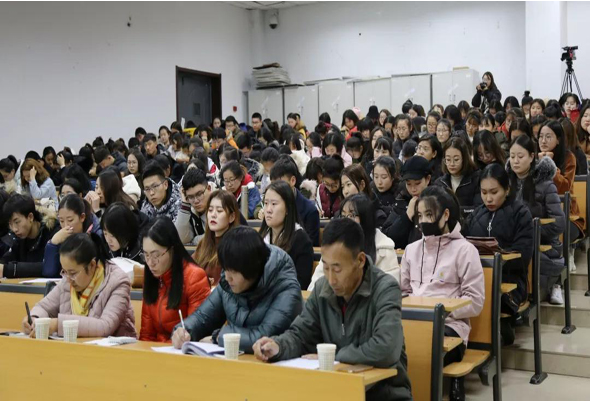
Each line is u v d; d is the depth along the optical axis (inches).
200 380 91.2
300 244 148.2
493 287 141.4
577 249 230.7
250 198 223.5
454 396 127.5
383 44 564.7
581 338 180.2
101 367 99.4
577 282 214.2
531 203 189.0
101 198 197.3
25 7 414.3
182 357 92.9
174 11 530.0
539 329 165.0
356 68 577.0
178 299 125.6
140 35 498.9
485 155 199.2
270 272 111.3
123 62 484.1
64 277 133.9
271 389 86.3
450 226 142.0
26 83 415.2
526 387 159.2
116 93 478.6
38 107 422.6
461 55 534.3
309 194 227.8
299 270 146.9
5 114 402.6
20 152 411.2
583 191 230.2
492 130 313.0
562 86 453.4
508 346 174.9
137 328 137.2
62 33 438.3
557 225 186.9
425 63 547.8
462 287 138.4
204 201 183.3
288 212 149.4
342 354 97.3
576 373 166.7
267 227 155.3
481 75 527.5
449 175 197.9
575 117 348.5
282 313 110.0
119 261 146.5
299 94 574.6
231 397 88.9
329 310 104.9
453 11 536.4
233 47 594.2
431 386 110.8
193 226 188.1
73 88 446.0
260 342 99.3
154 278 128.8
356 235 98.9
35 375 105.1
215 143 390.3
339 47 583.8
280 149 308.8
